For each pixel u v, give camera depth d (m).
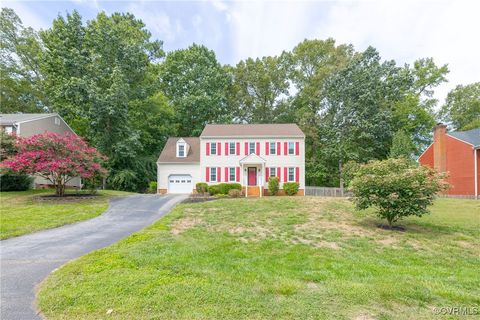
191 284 3.88
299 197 16.83
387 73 26.72
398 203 8.27
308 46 34.78
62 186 15.62
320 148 31.34
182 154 24.48
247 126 24.92
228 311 3.13
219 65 36.25
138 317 3.02
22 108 28.89
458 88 34.38
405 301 3.48
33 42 28.28
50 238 7.16
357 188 9.10
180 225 8.75
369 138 25.59
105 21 25.48
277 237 7.41
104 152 23.39
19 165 13.29
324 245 6.71
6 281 4.23
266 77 35.88
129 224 9.20
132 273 4.30
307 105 34.09
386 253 6.07
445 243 6.93
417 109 27.91
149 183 26.50
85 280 4.02
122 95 22.81
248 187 21.34
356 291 3.73
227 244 6.51
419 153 29.19
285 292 3.70
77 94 21.25
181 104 31.83
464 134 22.02
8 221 8.94
